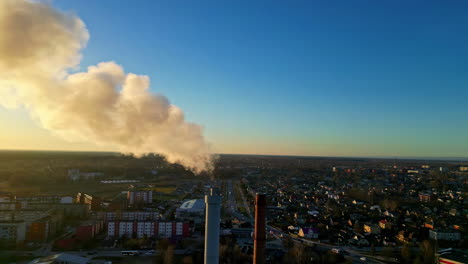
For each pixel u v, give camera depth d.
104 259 156.25
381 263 160.25
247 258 155.50
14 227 173.62
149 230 195.12
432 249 165.50
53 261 137.62
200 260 150.88
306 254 160.75
